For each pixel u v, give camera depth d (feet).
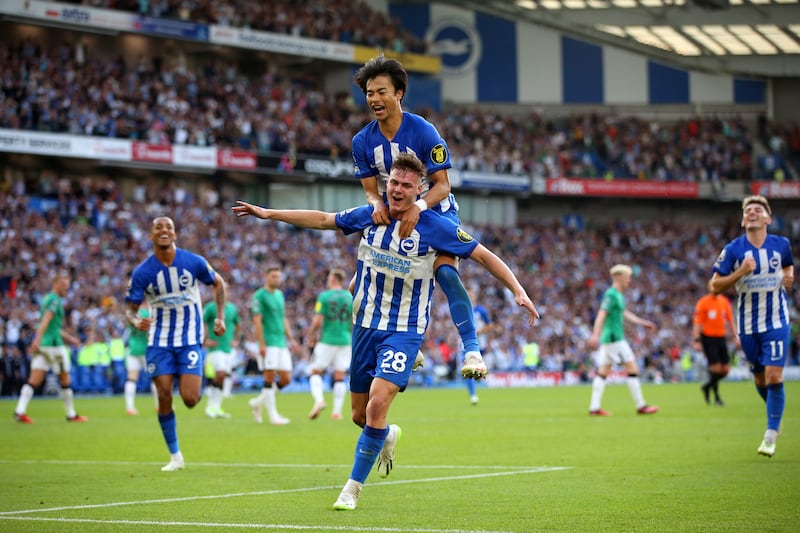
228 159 388.16
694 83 526.98
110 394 301.43
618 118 514.27
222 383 184.34
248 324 328.70
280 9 438.81
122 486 83.30
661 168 501.56
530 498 73.10
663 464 95.04
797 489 76.64
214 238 366.02
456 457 105.19
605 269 458.91
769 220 101.65
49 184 357.82
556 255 457.27
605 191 487.20
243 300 338.54
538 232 474.90
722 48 514.68
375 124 73.20
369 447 67.51
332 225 69.56
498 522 61.82
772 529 58.90
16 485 84.48
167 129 380.17
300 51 433.07
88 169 391.24
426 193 72.38
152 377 96.78
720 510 66.39
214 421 170.91
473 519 63.16
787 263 100.42
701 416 168.14
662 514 64.80
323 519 63.41
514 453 108.78
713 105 528.63
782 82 528.22
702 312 202.80
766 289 100.58
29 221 330.54
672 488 77.77
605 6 490.90
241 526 60.70
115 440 132.26
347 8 466.70
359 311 69.21
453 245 67.51
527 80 514.68
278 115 419.54
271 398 162.30
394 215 67.56
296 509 68.28
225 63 444.96
